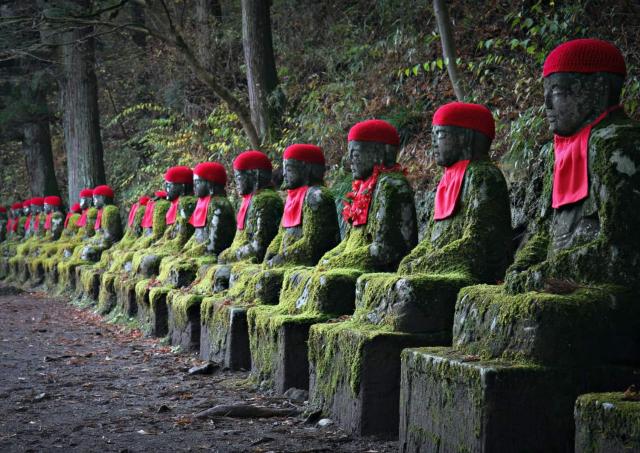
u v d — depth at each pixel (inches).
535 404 167.2
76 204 808.9
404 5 566.9
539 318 169.6
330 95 580.4
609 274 177.0
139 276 495.8
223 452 211.2
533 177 251.4
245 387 302.0
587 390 169.0
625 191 176.9
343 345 235.3
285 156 335.9
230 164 679.1
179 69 847.7
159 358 378.6
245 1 600.4
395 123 493.4
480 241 229.9
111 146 1001.5
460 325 196.4
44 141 1047.6
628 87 316.5
